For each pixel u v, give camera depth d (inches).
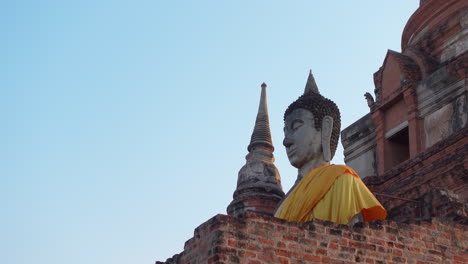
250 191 951.0
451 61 818.8
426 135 811.4
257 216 406.9
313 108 556.1
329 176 489.4
